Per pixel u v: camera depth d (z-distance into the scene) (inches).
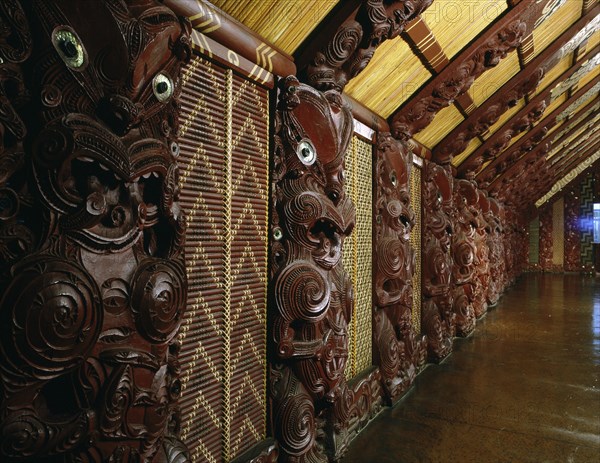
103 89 52.7
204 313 84.4
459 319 274.4
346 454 124.7
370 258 157.9
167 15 59.8
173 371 65.4
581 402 166.1
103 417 53.0
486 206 358.9
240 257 93.7
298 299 99.0
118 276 55.2
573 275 702.5
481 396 173.0
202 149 83.2
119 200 56.4
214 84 85.9
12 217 46.8
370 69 136.0
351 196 142.4
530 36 179.0
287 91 98.1
